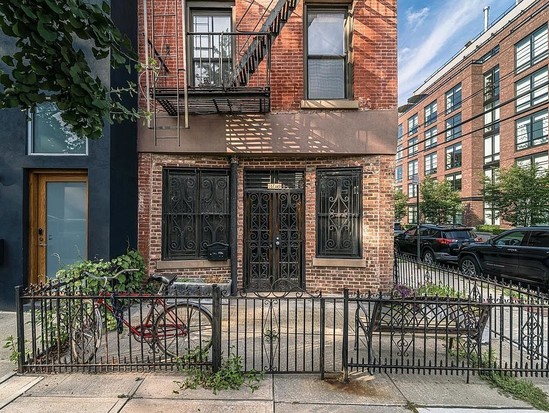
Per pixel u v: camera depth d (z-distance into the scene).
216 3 6.88
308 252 6.92
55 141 5.90
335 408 2.95
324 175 6.96
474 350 3.93
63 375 3.48
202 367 3.59
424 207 26.94
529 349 3.75
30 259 5.89
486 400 3.10
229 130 6.66
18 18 2.62
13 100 2.90
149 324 3.90
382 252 6.66
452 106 30.20
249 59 5.96
